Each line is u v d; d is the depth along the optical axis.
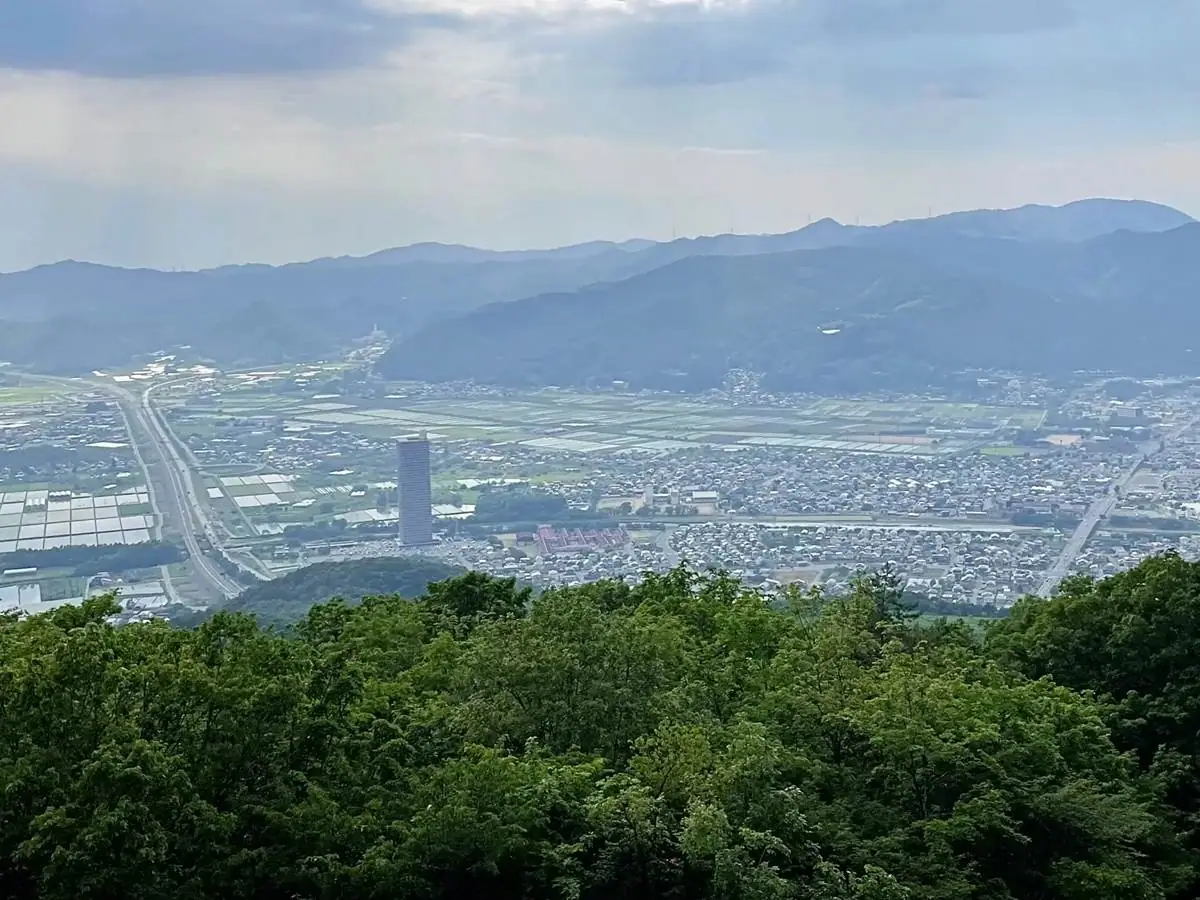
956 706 26.80
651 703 27.38
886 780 26.58
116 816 18.77
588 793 24.02
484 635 30.77
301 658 25.00
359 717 25.34
